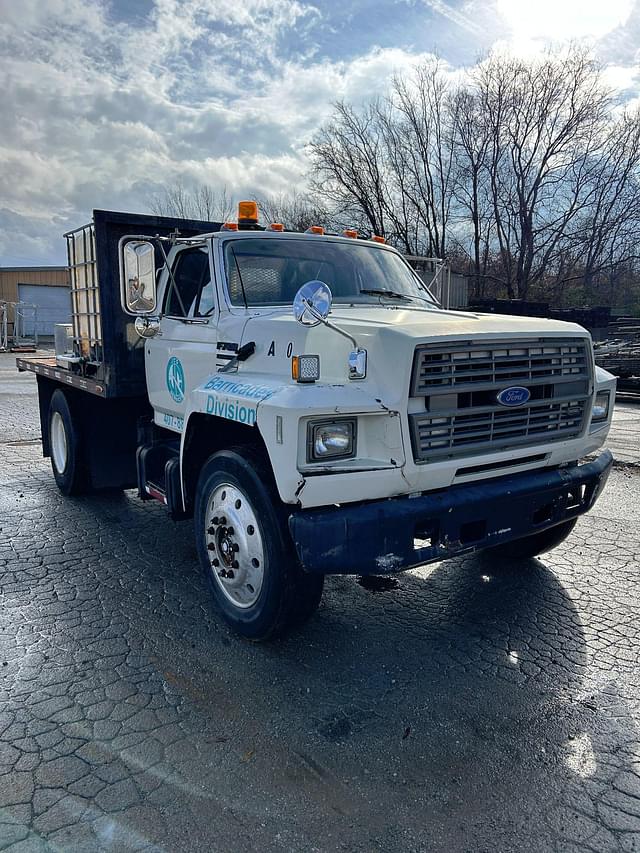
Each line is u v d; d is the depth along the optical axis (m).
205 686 3.33
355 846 2.31
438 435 3.26
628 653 3.67
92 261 5.66
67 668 3.49
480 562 5.08
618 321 22.78
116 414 6.53
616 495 6.98
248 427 3.70
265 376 3.68
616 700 3.22
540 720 3.06
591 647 3.75
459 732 2.97
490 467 3.57
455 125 33.78
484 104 33.12
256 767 2.72
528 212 34.12
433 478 3.29
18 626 3.97
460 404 3.34
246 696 3.24
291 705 3.17
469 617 4.14
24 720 3.02
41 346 31.88
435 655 3.66
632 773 2.70
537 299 34.62
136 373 5.60
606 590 4.53
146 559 5.12
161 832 2.36
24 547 5.38
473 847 2.31
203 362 4.37
